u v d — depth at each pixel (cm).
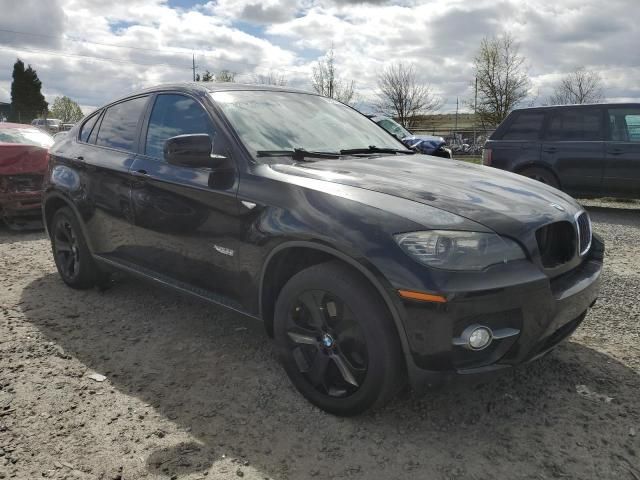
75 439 261
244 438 263
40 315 417
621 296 455
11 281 504
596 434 264
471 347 237
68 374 324
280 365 335
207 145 308
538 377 318
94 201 419
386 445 257
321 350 276
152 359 345
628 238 702
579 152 902
